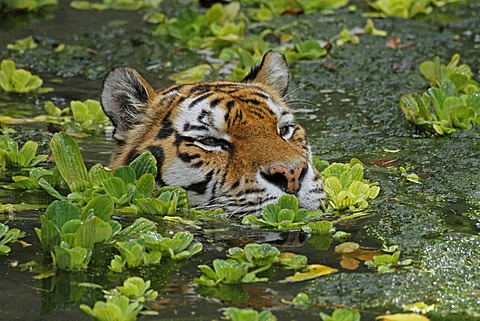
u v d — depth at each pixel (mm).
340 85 17047
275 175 10742
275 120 11609
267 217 10500
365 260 9555
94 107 15469
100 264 9383
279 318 8234
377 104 16031
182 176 11375
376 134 14516
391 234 10305
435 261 9555
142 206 10797
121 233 10039
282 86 13383
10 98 16469
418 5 21188
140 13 21984
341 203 11117
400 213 10945
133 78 12266
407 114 14898
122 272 9211
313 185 10938
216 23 20281
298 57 18344
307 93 16578
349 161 13172
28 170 12734
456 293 8820
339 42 19219
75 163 11758
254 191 10781
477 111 14750
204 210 11008
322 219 10797
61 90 16984
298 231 10391
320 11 21469
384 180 12188
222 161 11164
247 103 11664
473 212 10984
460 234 10266
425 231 10383
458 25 20578
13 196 11609
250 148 11078
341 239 10180
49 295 8688
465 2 22516
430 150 13477
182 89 12297
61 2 22891
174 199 10844
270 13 21062
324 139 14258
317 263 9484
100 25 20969
